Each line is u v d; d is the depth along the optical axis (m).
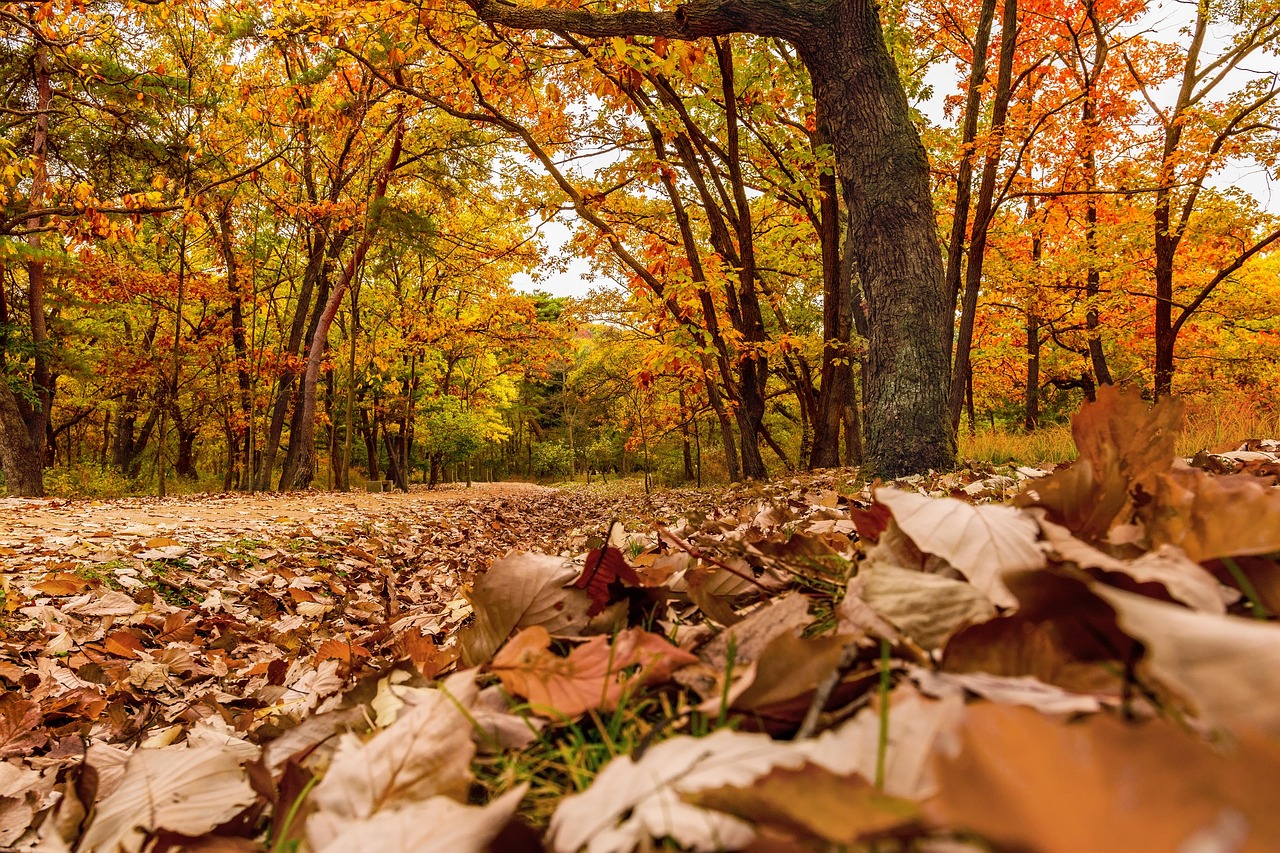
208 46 18.11
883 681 0.46
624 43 7.90
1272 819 0.23
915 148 6.64
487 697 0.76
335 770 0.64
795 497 4.80
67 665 3.42
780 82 12.12
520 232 22.55
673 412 26.17
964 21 15.13
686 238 12.01
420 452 44.72
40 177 16.00
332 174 21.47
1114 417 0.96
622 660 0.76
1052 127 13.87
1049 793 0.26
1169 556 0.67
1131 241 15.62
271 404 26.88
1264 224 14.64
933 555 0.86
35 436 17.05
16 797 1.50
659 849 0.41
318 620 4.73
